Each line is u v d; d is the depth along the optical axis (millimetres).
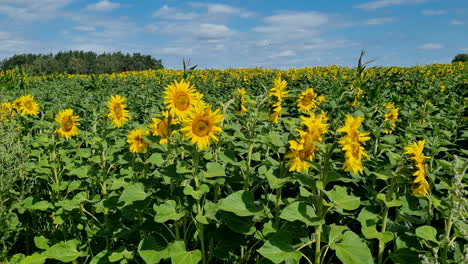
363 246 2490
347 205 2518
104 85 20719
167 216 2928
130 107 10125
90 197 4180
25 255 4344
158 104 9672
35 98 12188
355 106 6934
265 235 2994
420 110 7605
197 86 15656
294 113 7188
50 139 5020
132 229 3537
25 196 4945
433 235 2689
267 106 4453
